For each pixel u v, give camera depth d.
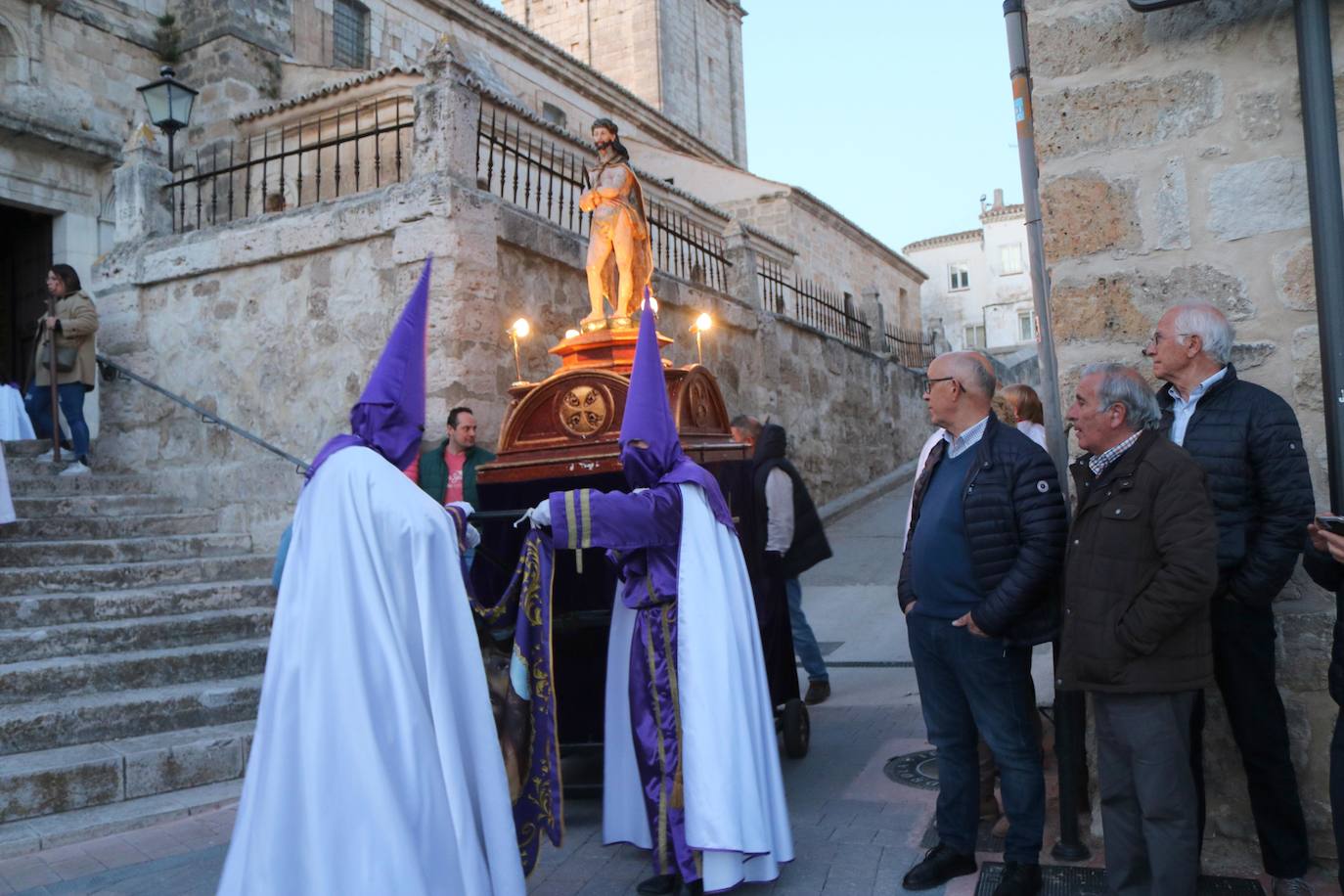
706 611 3.45
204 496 7.96
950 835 3.48
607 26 27.75
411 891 2.56
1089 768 3.80
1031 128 4.25
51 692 5.03
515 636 3.42
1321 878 3.34
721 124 30.39
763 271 12.80
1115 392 2.97
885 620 8.38
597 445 4.57
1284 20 3.59
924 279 27.41
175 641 5.84
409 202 7.03
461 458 6.38
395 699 2.74
